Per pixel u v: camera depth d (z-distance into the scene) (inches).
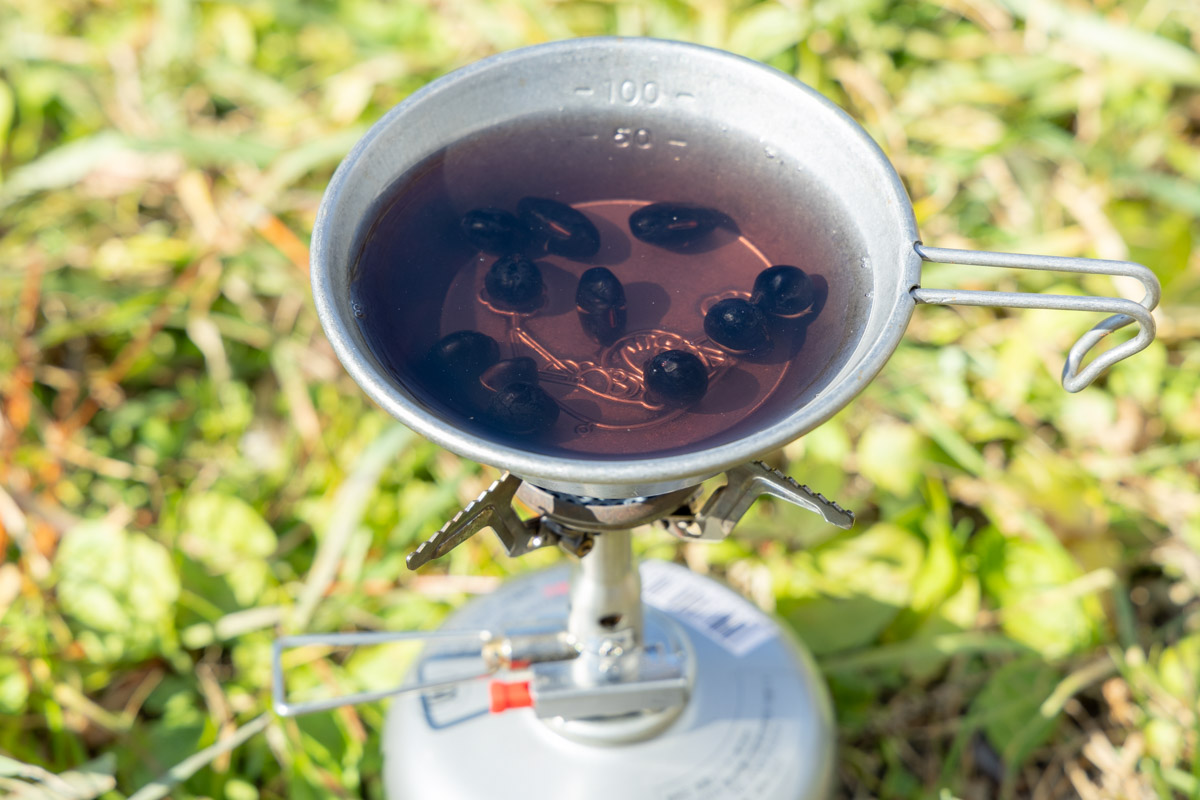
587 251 10.7
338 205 10.3
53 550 15.5
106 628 14.4
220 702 14.2
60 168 17.5
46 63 19.3
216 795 13.7
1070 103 18.8
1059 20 18.4
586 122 11.2
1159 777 13.4
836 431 15.9
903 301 9.8
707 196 11.0
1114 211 17.8
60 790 13.3
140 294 17.2
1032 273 17.1
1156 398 16.5
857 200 10.5
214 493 15.5
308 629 14.7
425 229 10.7
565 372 10.1
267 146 17.7
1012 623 14.7
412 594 15.0
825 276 10.5
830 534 15.1
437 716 13.0
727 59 10.9
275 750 13.9
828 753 13.0
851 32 19.1
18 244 17.8
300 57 19.7
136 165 18.4
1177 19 19.3
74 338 17.2
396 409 9.4
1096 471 16.0
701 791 12.6
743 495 10.9
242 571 15.0
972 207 18.0
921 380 16.5
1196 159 18.4
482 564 15.1
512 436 9.8
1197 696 13.7
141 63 19.3
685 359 10.0
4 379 16.4
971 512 15.9
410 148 10.8
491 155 11.1
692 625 13.4
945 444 15.6
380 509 15.6
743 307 10.2
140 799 13.1
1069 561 14.9
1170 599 15.4
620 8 19.1
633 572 12.0
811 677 13.3
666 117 11.2
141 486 16.2
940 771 14.1
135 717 14.3
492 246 10.6
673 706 12.6
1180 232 17.3
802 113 10.8
